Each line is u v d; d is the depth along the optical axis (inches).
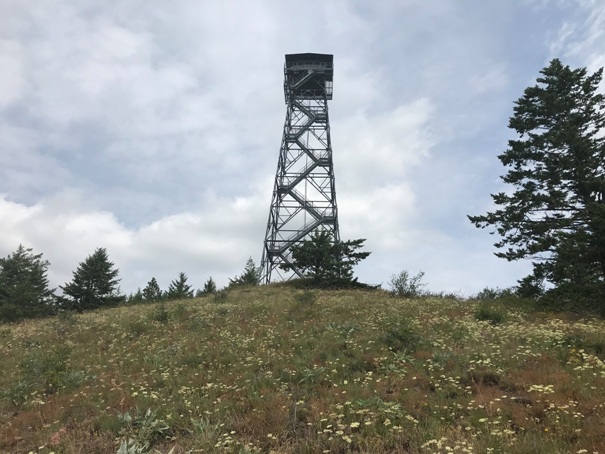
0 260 2393.0
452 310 770.8
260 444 276.2
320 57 1983.3
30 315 1988.2
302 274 1523.1
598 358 410.0
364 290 1290.6
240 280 1937.7
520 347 452.1
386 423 279.1
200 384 414.3
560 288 809.5
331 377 400.2
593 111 978.1
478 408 305.4
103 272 2225.6
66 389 425.1
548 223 944.3
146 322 789.9
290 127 1932.8
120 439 293.4
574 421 273.6
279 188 1803.6
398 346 490.0
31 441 307.4
